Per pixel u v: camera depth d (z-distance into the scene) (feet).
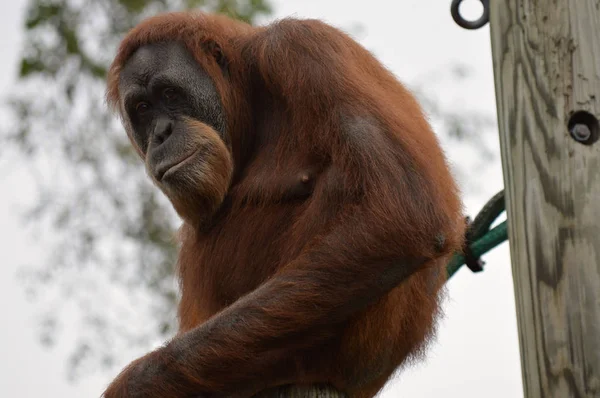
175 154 35.50
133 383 32.53
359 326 33.86
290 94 34.17
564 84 26.50
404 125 32.86
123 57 37.78
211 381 32.12
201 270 36.35
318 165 33.83
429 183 31.89
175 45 37.11
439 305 38.17
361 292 31.78
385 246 31.27
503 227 39.04
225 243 35.40
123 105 37.52
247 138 36.45
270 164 35.09
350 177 32.22
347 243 31.58
